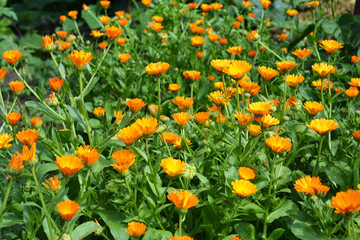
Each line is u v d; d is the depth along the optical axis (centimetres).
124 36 231
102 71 205
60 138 132
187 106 129
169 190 120
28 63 285
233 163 130
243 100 140
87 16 352
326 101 168
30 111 214
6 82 275
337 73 173
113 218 118
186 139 131
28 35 355
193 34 241
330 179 122
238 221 121
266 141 116
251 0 330
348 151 134
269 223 123
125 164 111
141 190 119
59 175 129
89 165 107
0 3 339
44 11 417
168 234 114
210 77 182
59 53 235
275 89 173
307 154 135
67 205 98
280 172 125
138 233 106
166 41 222
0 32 325
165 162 109
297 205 126
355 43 206
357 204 96
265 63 213
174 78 203
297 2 237
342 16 207
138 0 380
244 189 108
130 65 209
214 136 137
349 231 106
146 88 193
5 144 115
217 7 252
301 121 150
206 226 115
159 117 131
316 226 116
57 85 129
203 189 119
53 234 108
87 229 112
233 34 244
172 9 250
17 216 114
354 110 154
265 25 249
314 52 207
